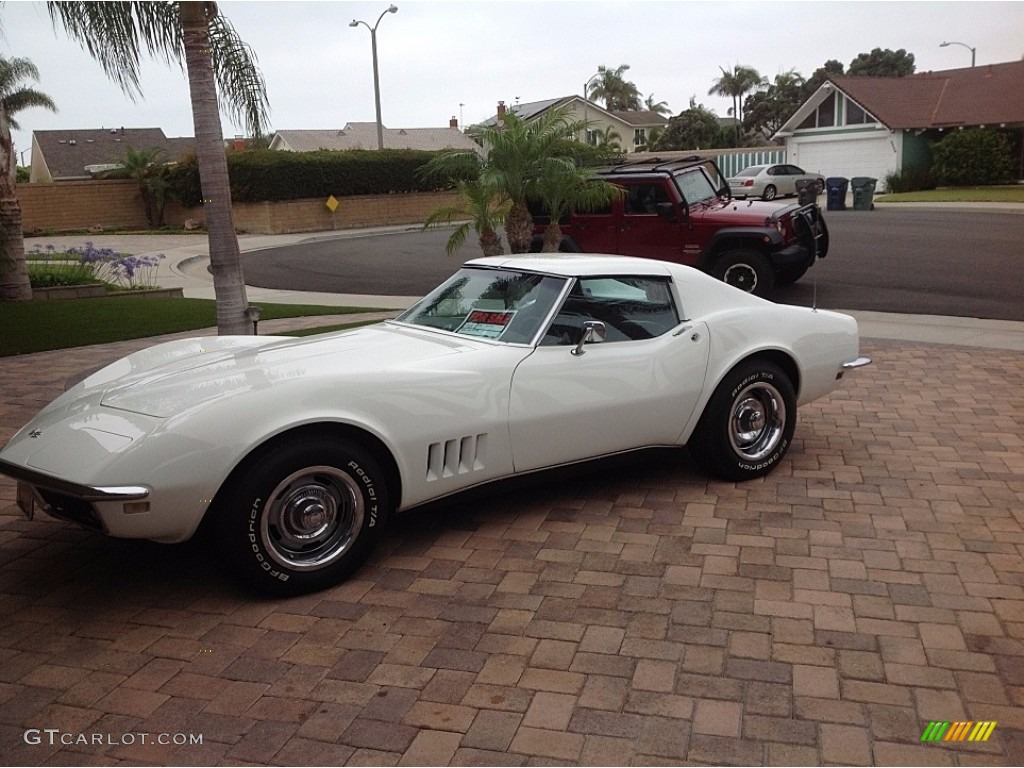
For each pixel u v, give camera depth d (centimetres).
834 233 2091
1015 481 510
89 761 274
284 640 345
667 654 330
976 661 322
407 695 307
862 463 547
